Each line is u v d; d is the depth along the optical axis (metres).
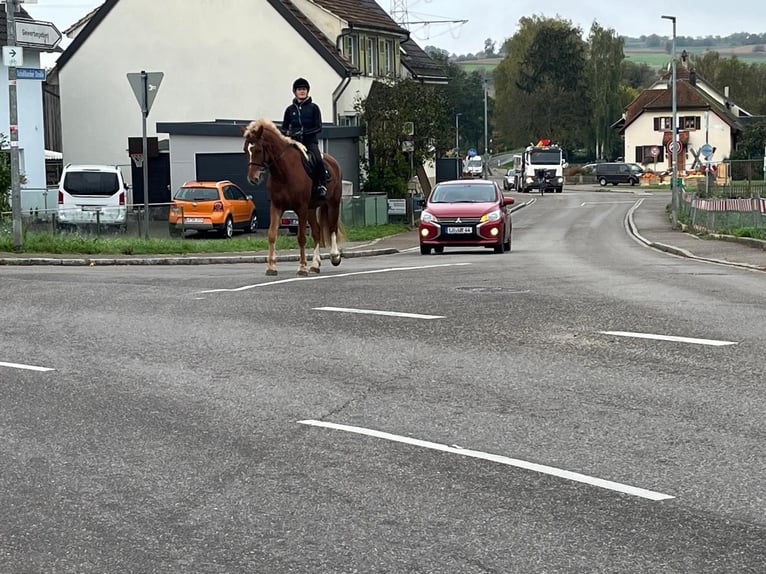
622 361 10.63
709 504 6.41
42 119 46.66
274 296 15.53
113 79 54.97
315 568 5.49
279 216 19.17
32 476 7.12
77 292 16.02
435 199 30.09
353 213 43.94
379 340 11.93
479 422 8.38
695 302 14.83
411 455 7.49
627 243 38.22
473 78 171.12
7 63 25.12
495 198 30.02
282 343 11.80
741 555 5.61
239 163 43.00
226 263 26.59
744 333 12.12
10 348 11.67
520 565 5.50
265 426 8.34
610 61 137.88
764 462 7.24
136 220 30.69
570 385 9.63
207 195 37.97
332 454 7.54
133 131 54.81
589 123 138.50
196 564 5.57
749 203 37.47
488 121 171.00
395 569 5.46
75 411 8.88
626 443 7.74
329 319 13.37
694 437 7.88
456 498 6.56
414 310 14.09
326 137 48.28
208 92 54.03
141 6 54.44
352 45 56.53
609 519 6.17
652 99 122.88
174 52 54.22
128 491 6.78
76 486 6.90
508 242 31.20
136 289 16.41
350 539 5.89
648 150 119.94
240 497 6.63
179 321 13.28
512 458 7.39
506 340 11.84
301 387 9.68
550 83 138.88
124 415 8.73
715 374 9.99
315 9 55.81
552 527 6.05
